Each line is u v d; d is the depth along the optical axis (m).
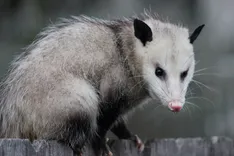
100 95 7.48
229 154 8.18
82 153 7.07
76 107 7.03
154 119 12.91
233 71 14.30
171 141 7.82
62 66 7.21
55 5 14.94
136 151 7.58
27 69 7.23
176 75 7.54
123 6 15.42
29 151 5.95
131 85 7.74
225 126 13.33
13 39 14.22
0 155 5.72
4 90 7.45
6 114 7.20
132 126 12.80
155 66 7.60
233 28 16.39
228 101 13.45
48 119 7.00
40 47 7.43
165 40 7.71
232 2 16.64
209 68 14.04
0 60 13.42
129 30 7.91
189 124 13.12
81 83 7.21
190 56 7.75
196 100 13.08
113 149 7.43
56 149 6.42
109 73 7.53
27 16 14.53
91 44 7.53
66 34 7.55
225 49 15.90
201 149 8.02
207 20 16.30
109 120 7.58
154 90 7.57
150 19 8.41
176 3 16.19
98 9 15.30
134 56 7.71
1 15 14.52
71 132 6.99
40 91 7.04
